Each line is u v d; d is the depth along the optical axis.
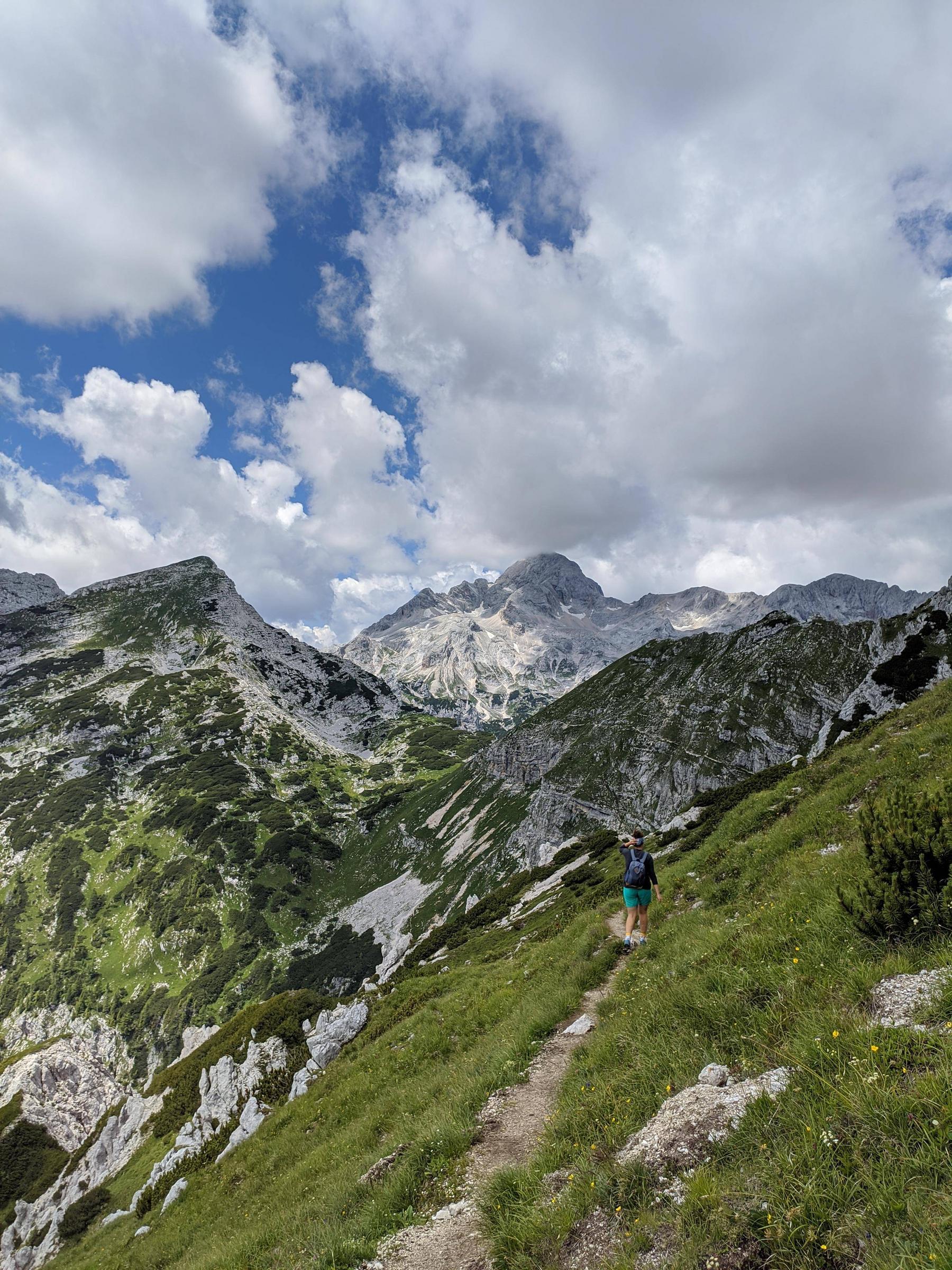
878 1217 3.94
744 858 17.02
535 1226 5.92
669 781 118.38
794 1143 4.77
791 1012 6.83
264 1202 15.82
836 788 18.05
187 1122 36.44
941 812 7.17
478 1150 9.20
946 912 6.69
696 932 13.00
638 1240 4.82
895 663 62.00
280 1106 25.41
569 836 124.00
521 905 47.91
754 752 110.44
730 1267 4.19
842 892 8.26
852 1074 5.14
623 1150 6.16
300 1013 34.12
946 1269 3.32
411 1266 6.91
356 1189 10.46
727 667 139.12
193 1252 16.53
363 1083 19.55
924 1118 4.36
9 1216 45.94
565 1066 10.96
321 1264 7.82
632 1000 11.34
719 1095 6.01
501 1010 18.20
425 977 31.92
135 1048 125.94
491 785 186.25
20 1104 66.25
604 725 150.50
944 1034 5.01
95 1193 36.44
